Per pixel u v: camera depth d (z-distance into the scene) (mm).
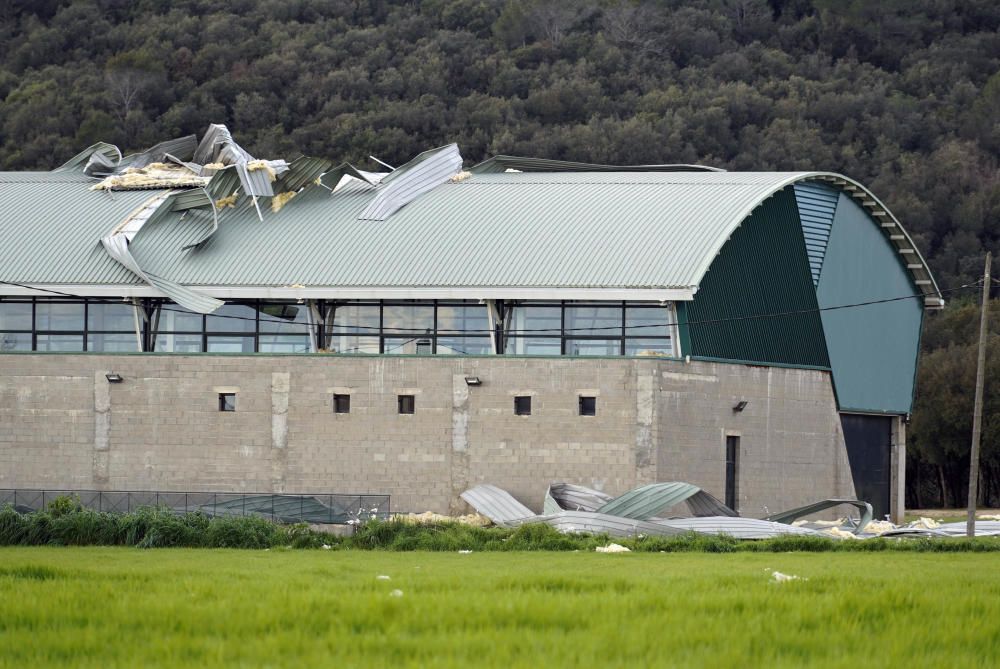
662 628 111438
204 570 164000
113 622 113812
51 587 138375
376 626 111250
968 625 115438
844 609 121812
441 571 165875
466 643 103938
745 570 169875
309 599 123375
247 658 99688
